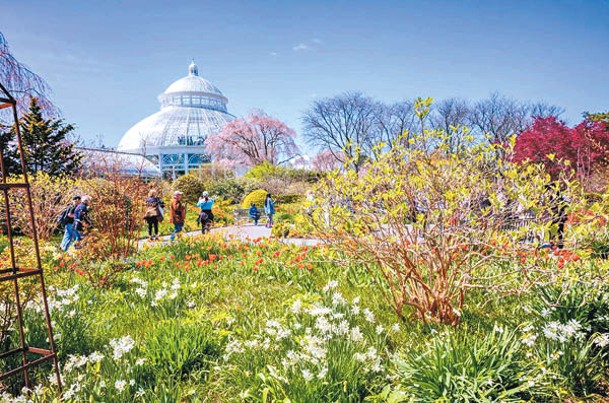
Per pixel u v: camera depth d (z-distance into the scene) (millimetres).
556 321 3158
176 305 4465
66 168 18016
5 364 3102
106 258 6633
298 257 5957
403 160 3807
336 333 3191
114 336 3799
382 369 2842
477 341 2861
